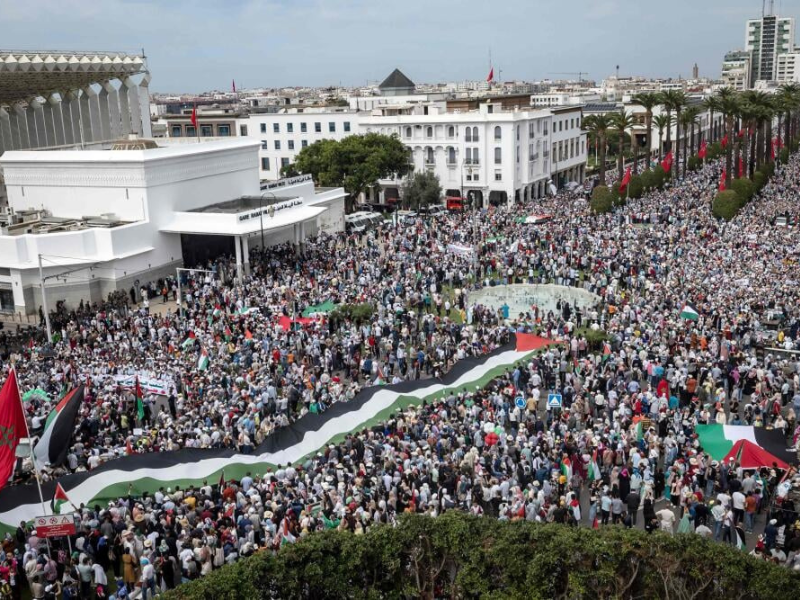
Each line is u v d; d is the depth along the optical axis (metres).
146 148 72.31
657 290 50.97
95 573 23.03
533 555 19.23
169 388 36.53
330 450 29.55
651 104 107.81
